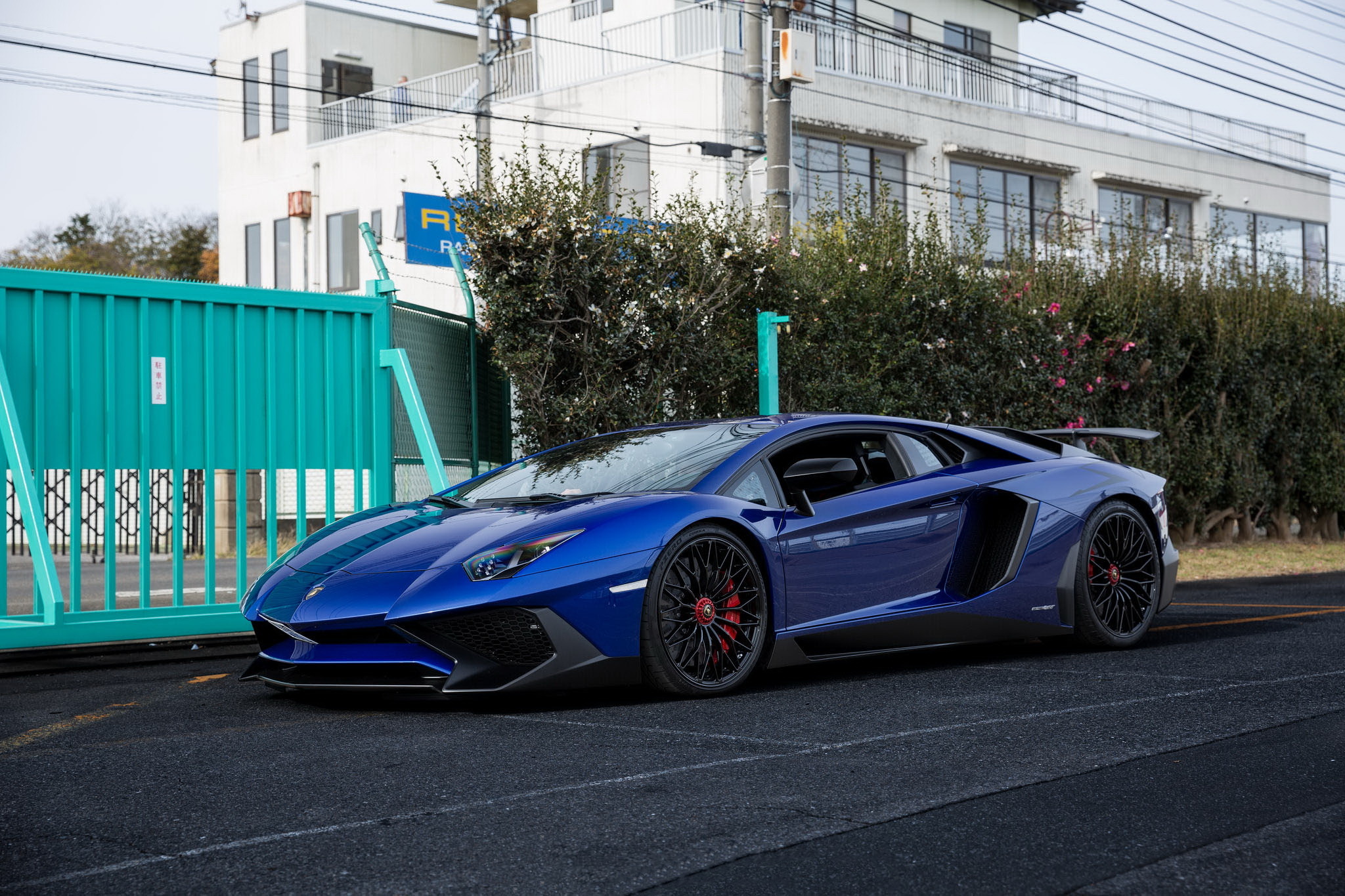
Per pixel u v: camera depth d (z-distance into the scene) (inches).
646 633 163.2
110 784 122.9
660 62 703.7
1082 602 208.7
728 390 332.8
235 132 998.4
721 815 106.3
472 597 155.1
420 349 273.1
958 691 170.7
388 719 156.1
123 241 1731.1
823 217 387.2
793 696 168.2
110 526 219.0
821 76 733.3
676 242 320.2
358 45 994.1
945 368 382.9
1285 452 531.8
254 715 161.5
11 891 90.4
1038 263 471.8
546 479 197.2
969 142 815.7
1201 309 498.6
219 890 89.4
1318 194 1069.1
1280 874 90.7
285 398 240.4
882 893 87.2
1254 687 168.4
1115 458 461.4
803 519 181.0
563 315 303.3
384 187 877.8
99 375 218.5
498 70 821.2
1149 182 934.4
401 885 89.7
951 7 922.7
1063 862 93.6
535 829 103.0
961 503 199.9
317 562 175.8
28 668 207.9
